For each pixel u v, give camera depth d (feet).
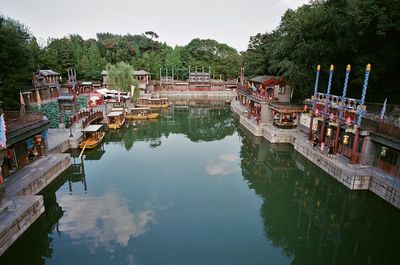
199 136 156.15
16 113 80.43
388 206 66.64
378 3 86.53
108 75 239.71
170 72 381.40
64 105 172.14
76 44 334.03
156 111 236.84
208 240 58.65
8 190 64.13
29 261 53.57
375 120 82.58
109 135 150.82
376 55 99.71
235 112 224.33
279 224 67.10
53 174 80.38
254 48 240.53
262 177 96.99
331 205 78.64
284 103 145.07
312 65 126.72
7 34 132.77
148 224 64.18
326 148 99.55
